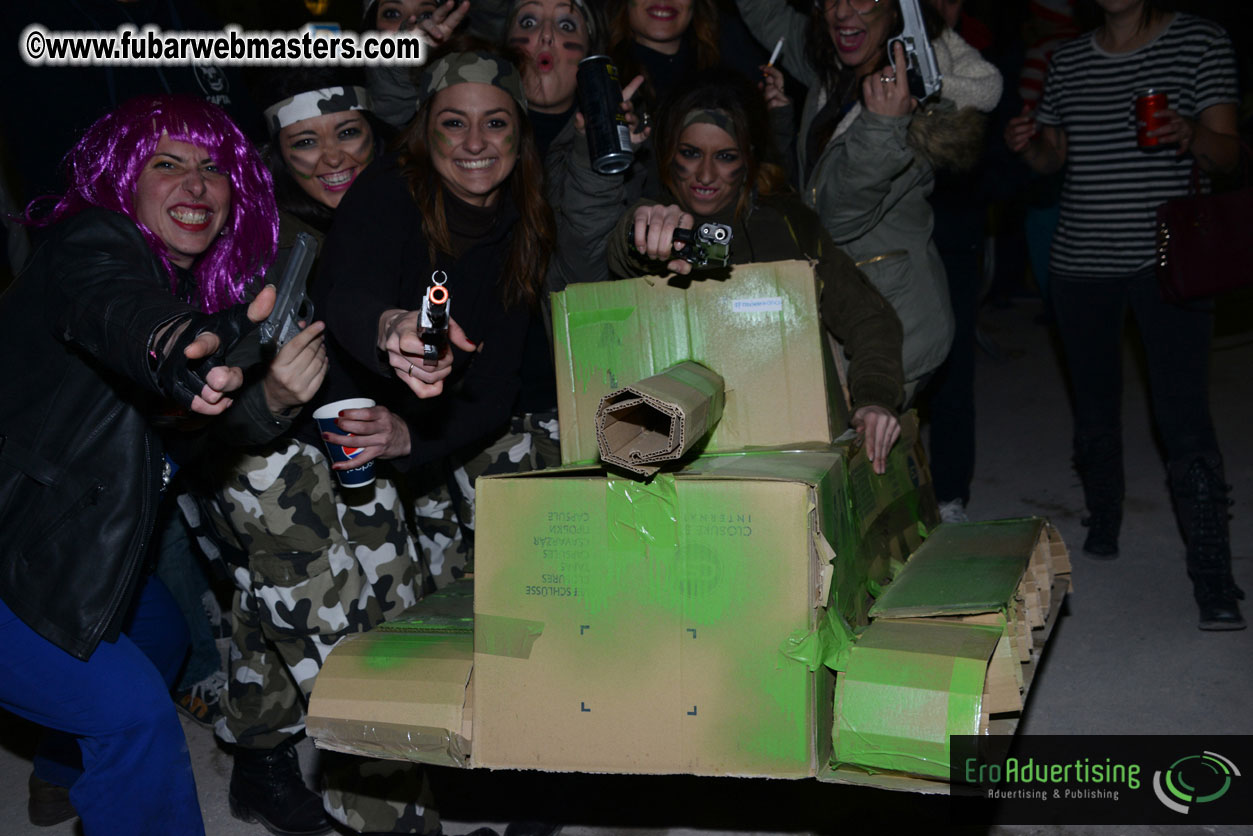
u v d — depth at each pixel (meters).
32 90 3.18
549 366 2.96
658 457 1.86
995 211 6.26
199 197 2.17
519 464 3.00
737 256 2.72
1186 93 3.28
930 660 1.87
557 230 2.75
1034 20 5.00
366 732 2.07
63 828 2.78
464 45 2.46
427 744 2.04
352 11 4.59
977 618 2.02
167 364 1.62
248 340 1.89
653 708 1.97
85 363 1.95
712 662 1.93
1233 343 6.43
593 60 2.60
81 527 1.95
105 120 2.16
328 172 2.75
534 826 2.62
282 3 4.49
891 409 2.58
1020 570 2.27
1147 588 3.70
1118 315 3.62
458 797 2.78
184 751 2.11
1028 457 4.98
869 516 2.38
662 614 1.95
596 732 2.00
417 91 3.02
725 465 2.12
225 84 3.42
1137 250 3.45
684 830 2.61
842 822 2.61
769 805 2.69
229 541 2.59
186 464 2.29
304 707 2.72
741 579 1.90
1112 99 3.41
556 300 2.49
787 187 2.79
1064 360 6.20
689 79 2.69
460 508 3.06
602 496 1.95
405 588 2.65
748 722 1.93
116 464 1.96
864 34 2.98
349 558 2.51
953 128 2.90
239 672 2.69
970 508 4.48
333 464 2.32
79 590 1.94
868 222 2.97
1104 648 3.35
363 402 2.29
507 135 2.46
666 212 2.25
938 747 1.79
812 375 2.31
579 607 1.98
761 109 2.70
